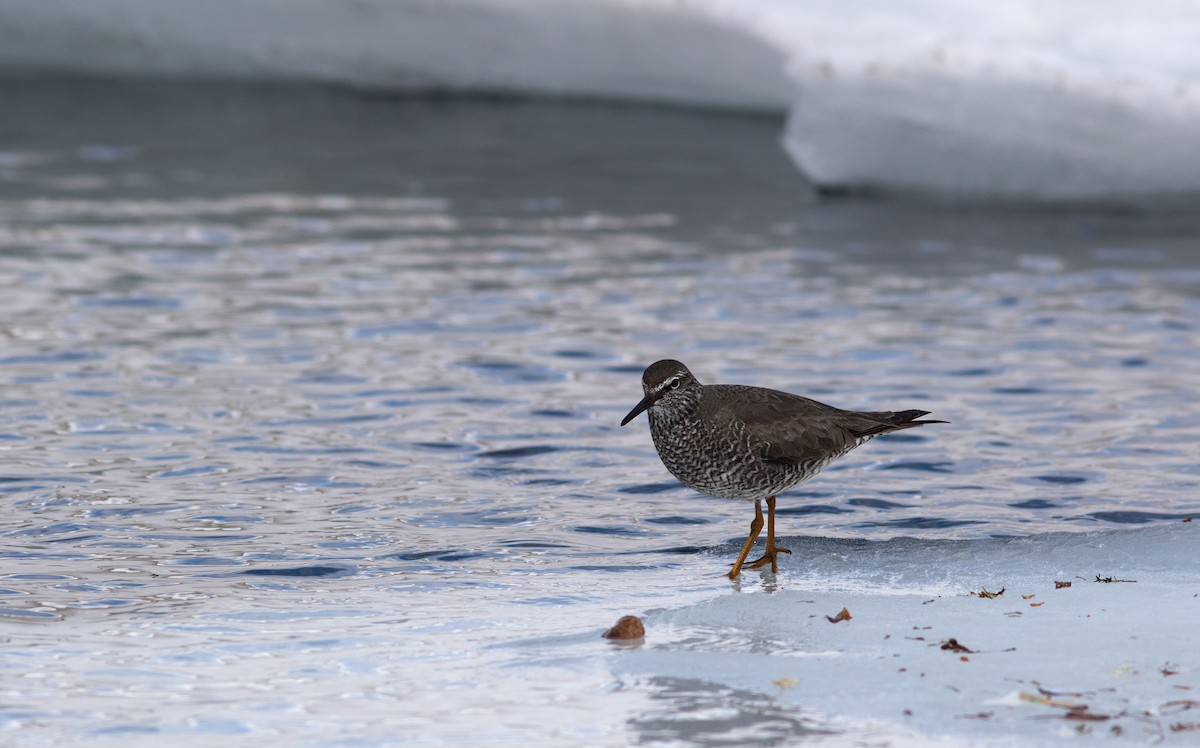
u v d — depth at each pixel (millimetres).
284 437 17812
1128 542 14164
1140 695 9719
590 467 17125
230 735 9398
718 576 13664
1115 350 22469
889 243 31031
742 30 45812
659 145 42969
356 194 35219
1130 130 34469
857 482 16750
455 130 44531
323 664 10906
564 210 34000
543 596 12891
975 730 9242
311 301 24891
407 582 13266
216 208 33062
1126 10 36438
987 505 15828
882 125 36000
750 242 30859
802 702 9891
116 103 47500
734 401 14289
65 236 29547
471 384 20344
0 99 47500
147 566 13539
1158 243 31359
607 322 23922
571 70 49250
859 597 12695
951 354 22156
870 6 39062
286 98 49094
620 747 9172
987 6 37719
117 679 10516
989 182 35906
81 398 19125
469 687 10352
